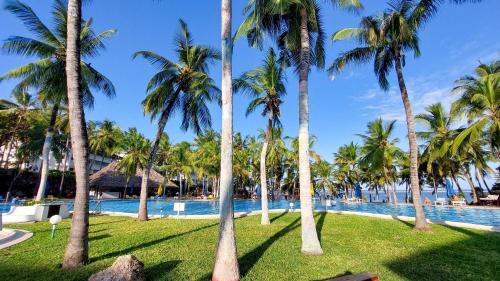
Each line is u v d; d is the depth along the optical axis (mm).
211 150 44812
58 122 31594
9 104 31359
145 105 15148
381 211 25031
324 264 6301
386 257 6988
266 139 14273
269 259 6691
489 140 22891
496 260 6734
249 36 11273
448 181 32312
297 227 11953
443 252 7508
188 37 15891
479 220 18344
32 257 6570
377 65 14117
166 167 46938
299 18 9500
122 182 38500
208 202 37312
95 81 16703
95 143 41000
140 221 13844
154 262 6250
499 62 21328
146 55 14703
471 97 20375
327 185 50875
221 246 5254
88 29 16453
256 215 17484
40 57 15414
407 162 35906
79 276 5293
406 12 12289
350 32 12891
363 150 34281
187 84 15891
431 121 27547
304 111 8383
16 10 13562
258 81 14711
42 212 13586
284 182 53375
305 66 8758
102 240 8719
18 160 33438
